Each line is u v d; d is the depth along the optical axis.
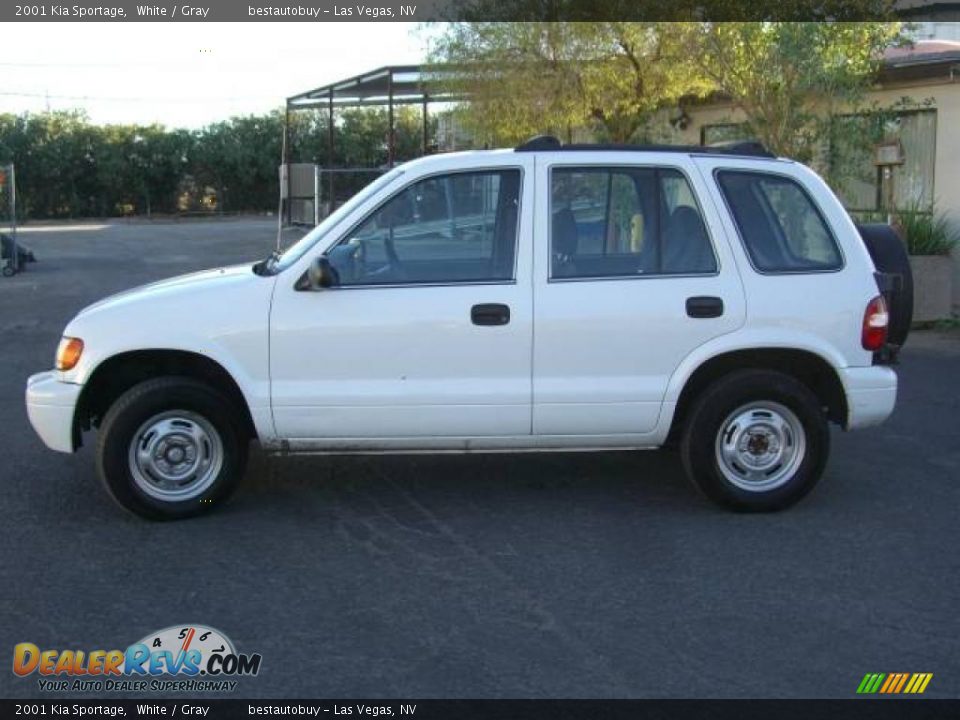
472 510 6.07
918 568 5.17
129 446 5.70
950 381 9.55
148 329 5.59
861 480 6.65
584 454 7.27
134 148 47.97
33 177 46.28
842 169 12.72
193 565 5.21
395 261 5.73
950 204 13.07
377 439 5.73
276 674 4.10
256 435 5.88
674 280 5.75
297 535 5.65
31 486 6.52
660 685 4.00
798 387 5.85
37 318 14.18
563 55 14.78
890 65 13.09
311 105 23.98
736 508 5.93
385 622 4.55
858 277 5.88
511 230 5.74
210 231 36.00
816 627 4.50
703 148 6.03
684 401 5.96
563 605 4.73
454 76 16.52
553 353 5.68
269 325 5.62
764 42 11.98
